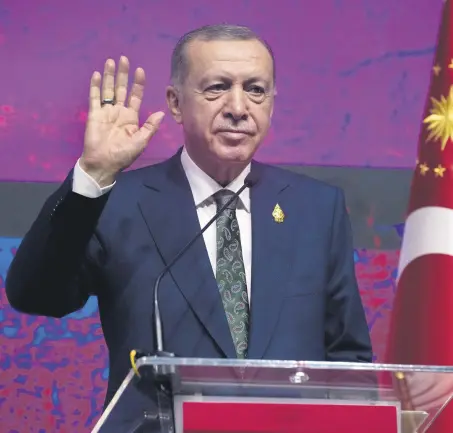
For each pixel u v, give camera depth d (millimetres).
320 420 4598
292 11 9984
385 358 9422
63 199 5859
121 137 5957
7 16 9578
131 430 4738
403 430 4965
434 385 4598
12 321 9047
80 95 9570
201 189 6801
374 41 10023
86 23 9688
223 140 6512
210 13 9875
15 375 8961
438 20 10078
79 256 6051
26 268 6074
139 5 9789
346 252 6926
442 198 9703
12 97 9484
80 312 9148
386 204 9758
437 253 9570
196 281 6277
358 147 9844
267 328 6199
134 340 6152
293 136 9797
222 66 6504
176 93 6895
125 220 6527
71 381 9023
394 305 9531
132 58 9695
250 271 6531
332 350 6781
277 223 6703
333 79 9930
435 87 9961
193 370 4328
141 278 6312
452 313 9430
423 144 9883
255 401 4578
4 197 9312
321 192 7055
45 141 9461
